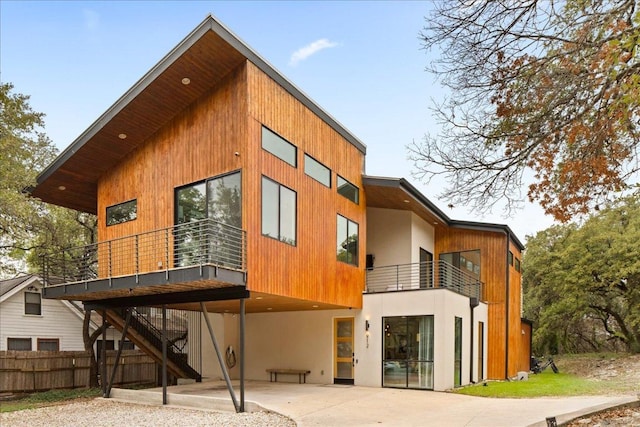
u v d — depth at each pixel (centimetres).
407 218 1702
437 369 1320
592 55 525
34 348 1859
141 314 1638
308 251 1223
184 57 1024
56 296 1190
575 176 574
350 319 1505
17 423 955
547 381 1608
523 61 564
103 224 1324
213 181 1085
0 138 1212
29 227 1510
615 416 731
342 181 1430
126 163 1290
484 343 1778
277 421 891
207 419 941
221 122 1089
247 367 1664
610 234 2348
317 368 1530
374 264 1723
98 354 1969
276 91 1143
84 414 1044
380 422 846
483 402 1073
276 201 1111
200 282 941
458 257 1892
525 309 2977
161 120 1196
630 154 570
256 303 1316
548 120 577
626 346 2791
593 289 2430
